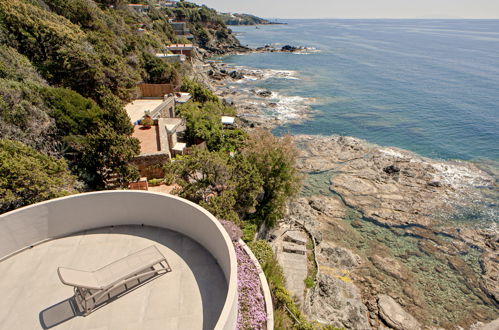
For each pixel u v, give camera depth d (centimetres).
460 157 3491
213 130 2869
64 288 696
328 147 3712
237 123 3934
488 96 5788
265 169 1983
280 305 1102
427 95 5931
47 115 1742
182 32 11288
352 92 6181
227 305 566
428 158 3472
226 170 1574
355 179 3025
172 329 609
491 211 2558
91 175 1647
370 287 1864
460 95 5897
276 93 6078
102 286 652
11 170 1146
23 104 1639
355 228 2389
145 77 3894
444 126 4425
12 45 2375
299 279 1683
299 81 7081
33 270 744
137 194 882
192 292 697
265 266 1241
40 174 1215
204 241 837
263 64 9325
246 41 15812
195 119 2984
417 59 9850
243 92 6094
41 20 2630
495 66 8556
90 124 1900
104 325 612
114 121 2003
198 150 1625
